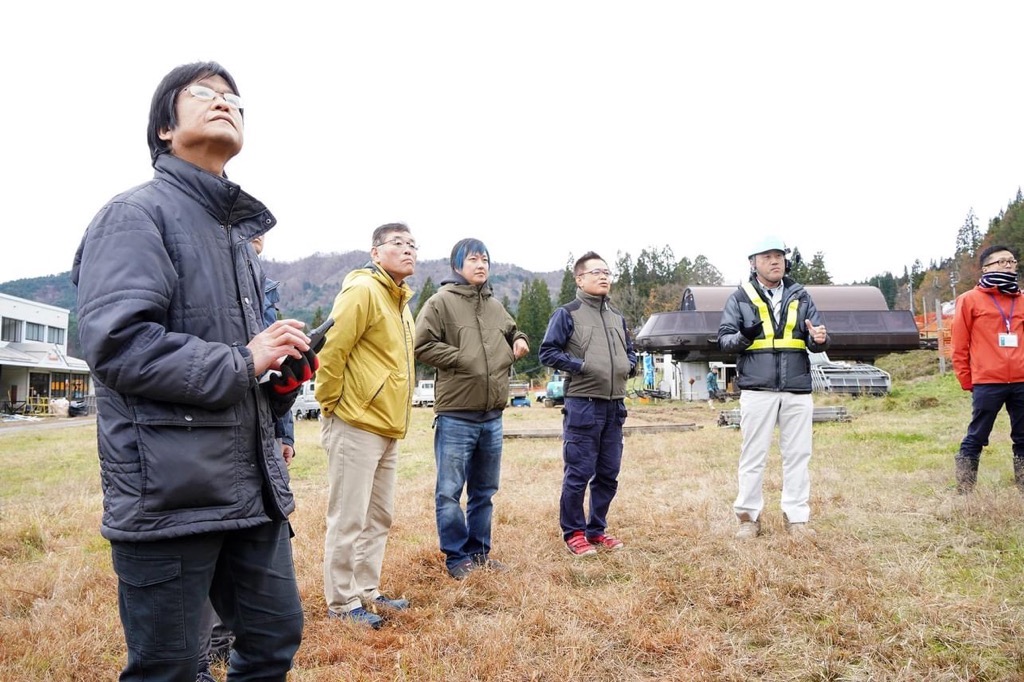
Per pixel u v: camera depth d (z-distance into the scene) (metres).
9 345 37.38
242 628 1.76
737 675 2.58
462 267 4.14
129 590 1.56
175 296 1.64
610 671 2.72
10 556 4.61
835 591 3.32
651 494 6.13
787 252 4.76
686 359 20.33
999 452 6.96
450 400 4.02
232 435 1.63
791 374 4.52
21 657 2.90
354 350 3.33
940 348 21.45
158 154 1.83
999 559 3.67
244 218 1.84
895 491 5.41
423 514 5.66
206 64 1.83
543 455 9.20
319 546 4.61
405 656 2.84
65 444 14.11
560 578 3.86
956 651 2.66
